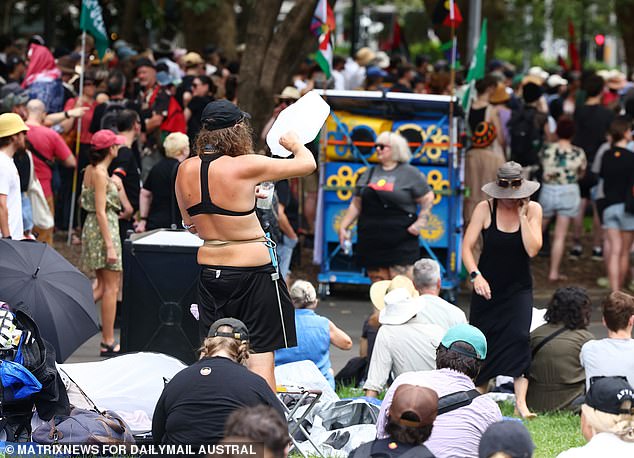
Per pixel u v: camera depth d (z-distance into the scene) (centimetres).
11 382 1238
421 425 959
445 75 3166
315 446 1334
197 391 1066
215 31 4175
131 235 1730
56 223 2947
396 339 1547
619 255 2531
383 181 2203
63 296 1433
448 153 2441
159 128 2678
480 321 1638
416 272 1656
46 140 2305
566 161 2716
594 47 7019
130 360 1508
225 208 1188
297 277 2698
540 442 1457
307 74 3353
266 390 1083
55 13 4766
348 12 7881
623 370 1487
